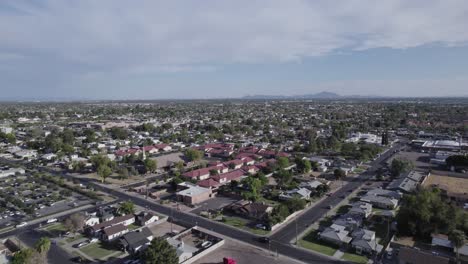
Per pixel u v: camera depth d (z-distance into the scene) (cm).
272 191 10875
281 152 17125
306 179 12369
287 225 8262
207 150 18262
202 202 10225
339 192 10944
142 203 10106
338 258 6569
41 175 13162
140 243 7075
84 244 7306
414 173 12338
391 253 6656
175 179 11569
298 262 6419
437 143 18588
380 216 8669
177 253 6444
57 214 9188
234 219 8744
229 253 6812
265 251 6888
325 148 18425
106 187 11819
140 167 14438
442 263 5809
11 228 8256
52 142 18325
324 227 8081
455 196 9731
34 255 6128
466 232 7144
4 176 13225
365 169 14025
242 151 17375
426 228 7256
